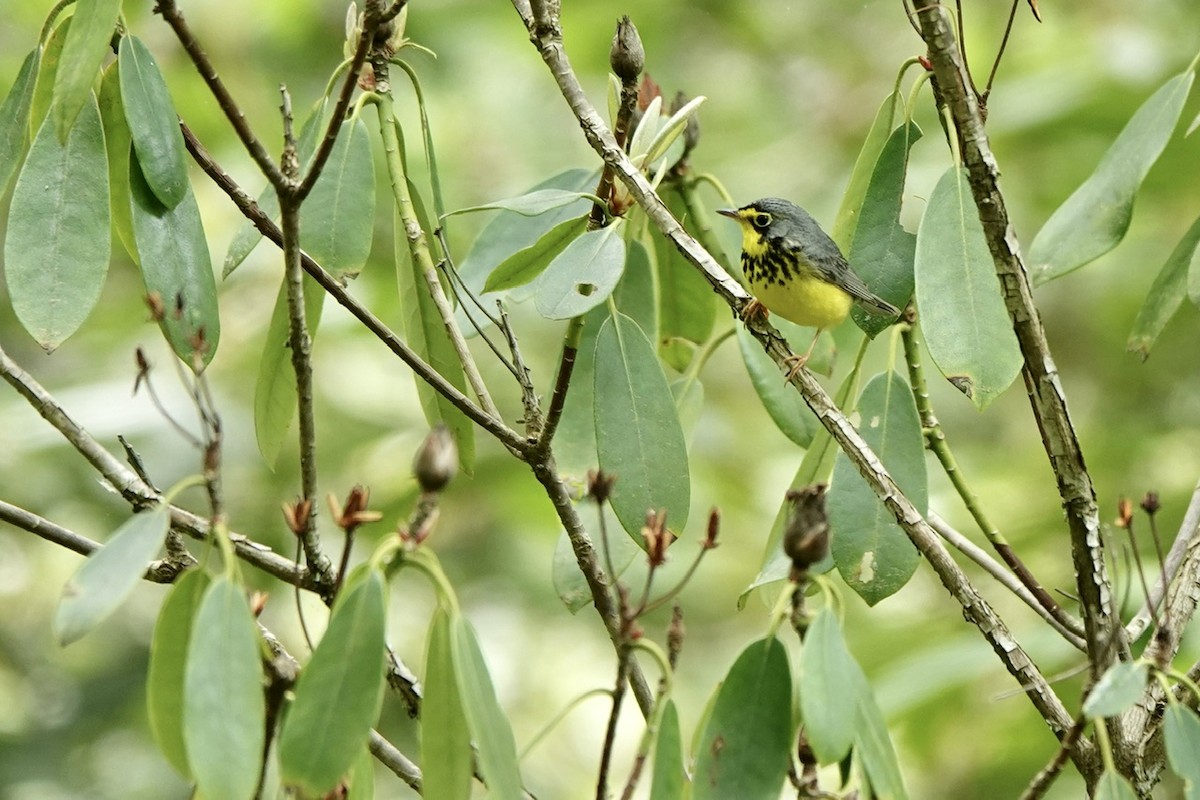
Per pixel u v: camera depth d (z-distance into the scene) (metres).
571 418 9.49
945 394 21.23
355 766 6.22
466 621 5.87
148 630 19.31
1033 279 9.34
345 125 9.01
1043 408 7.77
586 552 8.05
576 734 19.02
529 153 20.81
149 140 7.66
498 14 21.67
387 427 19.03
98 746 18.17
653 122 8.30
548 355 19.92
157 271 7.69
